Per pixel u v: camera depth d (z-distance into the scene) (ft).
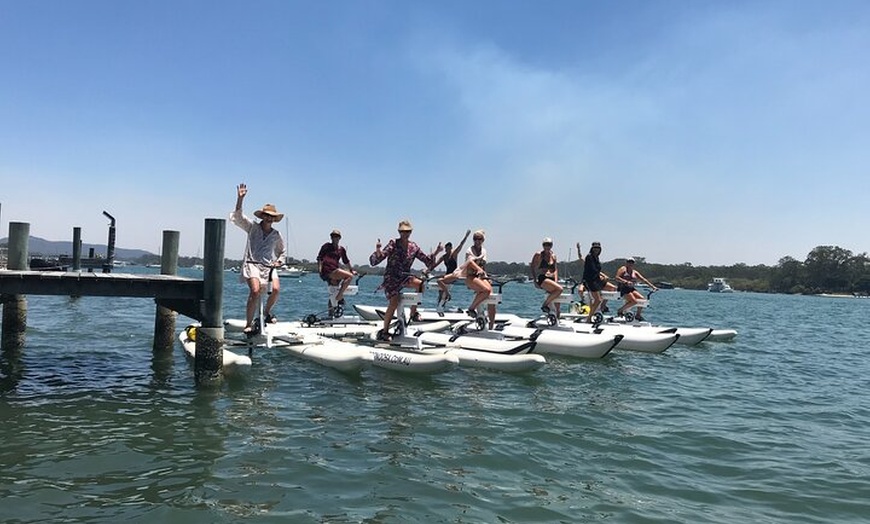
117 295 26.43
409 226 33.63
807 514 14.75
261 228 30.71
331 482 15.78
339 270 43.50
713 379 33.09
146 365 31.50
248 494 14.85
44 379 27.50
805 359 43.60
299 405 23.82
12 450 17.57
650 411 24.72
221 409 22.85
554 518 13.99
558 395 27.09
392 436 19.97
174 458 17.28
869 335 70.49
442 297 46.70
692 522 14.03
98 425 20.34
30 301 71.10
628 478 16.83
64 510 13.64
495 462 17.72
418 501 14.71
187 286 27.27
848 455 19.51
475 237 39.65
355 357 30.14
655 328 47.85
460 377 30.50
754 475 17.39
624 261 53.11
